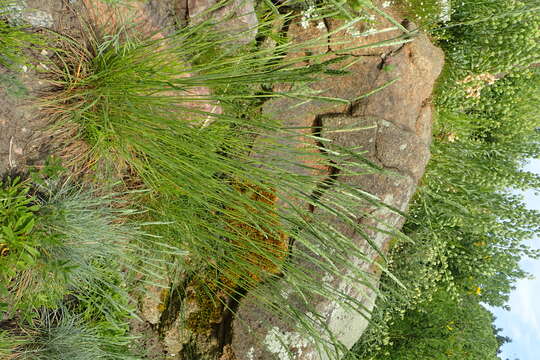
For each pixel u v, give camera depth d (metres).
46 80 1.65
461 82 3.10
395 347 4.11
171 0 2.04
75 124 1.74
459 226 3.60
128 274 2.23
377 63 2.63
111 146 1.80
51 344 1.83
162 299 2.60
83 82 1.69
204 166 1.72
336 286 2.63
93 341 1.96
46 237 1.51
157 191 2.04
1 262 1.47
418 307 4.05
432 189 3.49
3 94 1.56
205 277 2.52
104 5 1.78
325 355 2.71
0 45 1.48
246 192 2.29
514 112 3.51
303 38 2.53
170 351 2.62
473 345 4.29
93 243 1.72
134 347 2.50
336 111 2.67
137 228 1.91
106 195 1.85
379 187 2.67
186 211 2.03
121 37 1.87
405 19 2.69
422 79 2.75
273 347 2.50
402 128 2.72
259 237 2.35
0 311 1.54
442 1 2.76
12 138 1.61
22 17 1.56
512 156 3.54
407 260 3.54
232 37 1.86
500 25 2.99
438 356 3.98
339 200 2.09
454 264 4.19
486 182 3.40
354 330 2.95
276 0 2.49
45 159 1.70
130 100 1.62
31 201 1.65
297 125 2.61
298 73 1.45
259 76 1.50
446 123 3.29
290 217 1.82
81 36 1.73
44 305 1.78
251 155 2.28
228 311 2.55
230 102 2.21
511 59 3.03
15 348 1.78
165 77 1.60
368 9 2.52
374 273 2.94
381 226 2.77
